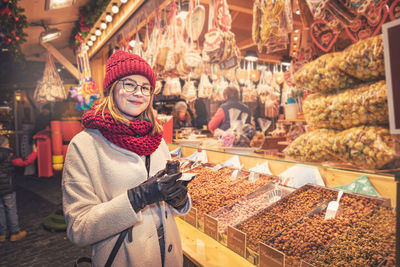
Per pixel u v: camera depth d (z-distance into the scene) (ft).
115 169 3.44
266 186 4.88
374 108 3.12
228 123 9.85
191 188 5.84
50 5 11.62
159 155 4.15
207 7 11.98
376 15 4.16
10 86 24.62
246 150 6.08
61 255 9.73
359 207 3.42
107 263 3.34
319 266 2.99
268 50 6.27
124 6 10.55
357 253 2.94
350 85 3.68
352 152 3.30
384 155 2.94
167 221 3.87
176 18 9.16
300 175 4.70
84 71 16.66
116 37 13.34
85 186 3.31
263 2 5.81
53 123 23.45
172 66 8.96
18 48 14.20
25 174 24.30
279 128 13.52
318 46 5.58
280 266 3.34
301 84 4.34
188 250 4.30
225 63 8.52
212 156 7.06
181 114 14.53
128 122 3.54
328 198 3.91
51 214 12.74
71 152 3.45
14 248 10.28
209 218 4.71
